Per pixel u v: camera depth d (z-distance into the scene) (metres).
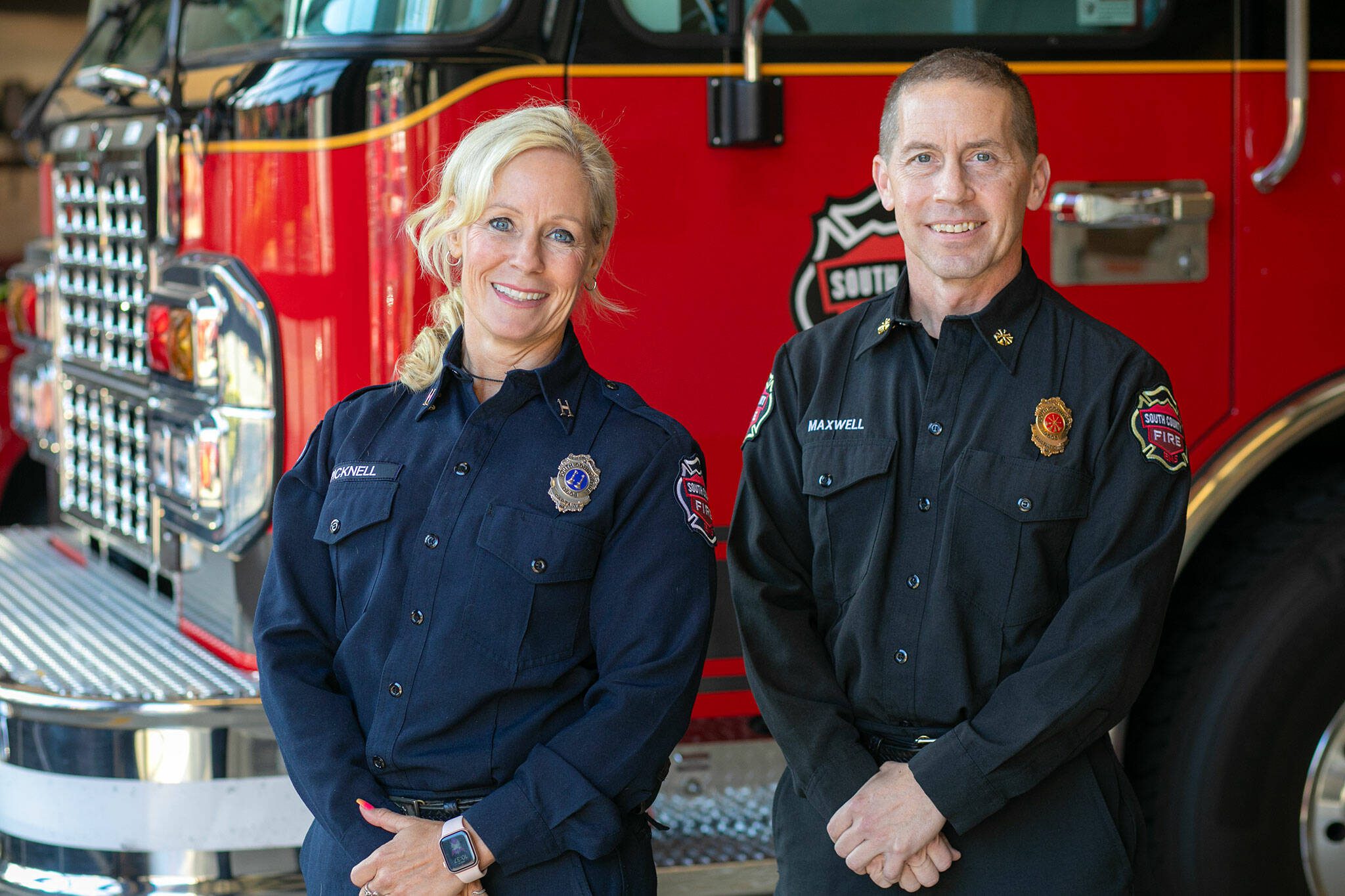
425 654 1.68
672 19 2.49
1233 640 2.75
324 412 2.44
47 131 3.68
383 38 2.38
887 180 1.87
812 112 2.56
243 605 2.63
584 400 1.76
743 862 2.62
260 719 2.45
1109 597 1.71
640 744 1.66
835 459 1.85
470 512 1.70
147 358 3.04
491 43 2.40
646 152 2.49
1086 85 2.67
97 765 2.46
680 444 1.75
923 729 1.81
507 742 1.68
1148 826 2.80
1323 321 2.81
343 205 2.39
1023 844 1.76
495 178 1.70
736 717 2.69
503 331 1.73
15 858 2.56
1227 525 2.89
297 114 2.40
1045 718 1.68
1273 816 2.74
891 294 1.93
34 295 3.88
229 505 2.53
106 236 3.25
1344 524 2.79
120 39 3.31
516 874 1.66
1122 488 1.74
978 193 1.77
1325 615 2.74
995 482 1.76
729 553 1.92
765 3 2.45
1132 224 2.69
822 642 1.90
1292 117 2.70
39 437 3.91
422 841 1.63
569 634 1.70
